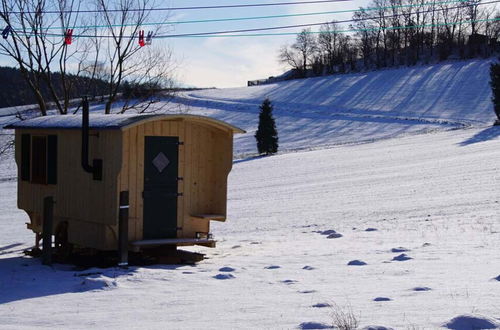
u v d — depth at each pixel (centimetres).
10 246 1658
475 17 8288
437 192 2747
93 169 1192
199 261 1219
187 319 700
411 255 1127
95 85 2127
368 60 13838
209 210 1308
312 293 827
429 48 12838
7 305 826
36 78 1953
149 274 1029
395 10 7981
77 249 1355
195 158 1289
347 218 2169
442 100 9281
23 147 1428
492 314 619
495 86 6644
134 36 2106
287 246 1438
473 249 1167
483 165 3653
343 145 6203
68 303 826
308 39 14612
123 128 1132
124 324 687
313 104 10056
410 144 5625
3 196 3831
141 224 1224
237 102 10594
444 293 755
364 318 637
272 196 3166
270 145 6147
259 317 686
